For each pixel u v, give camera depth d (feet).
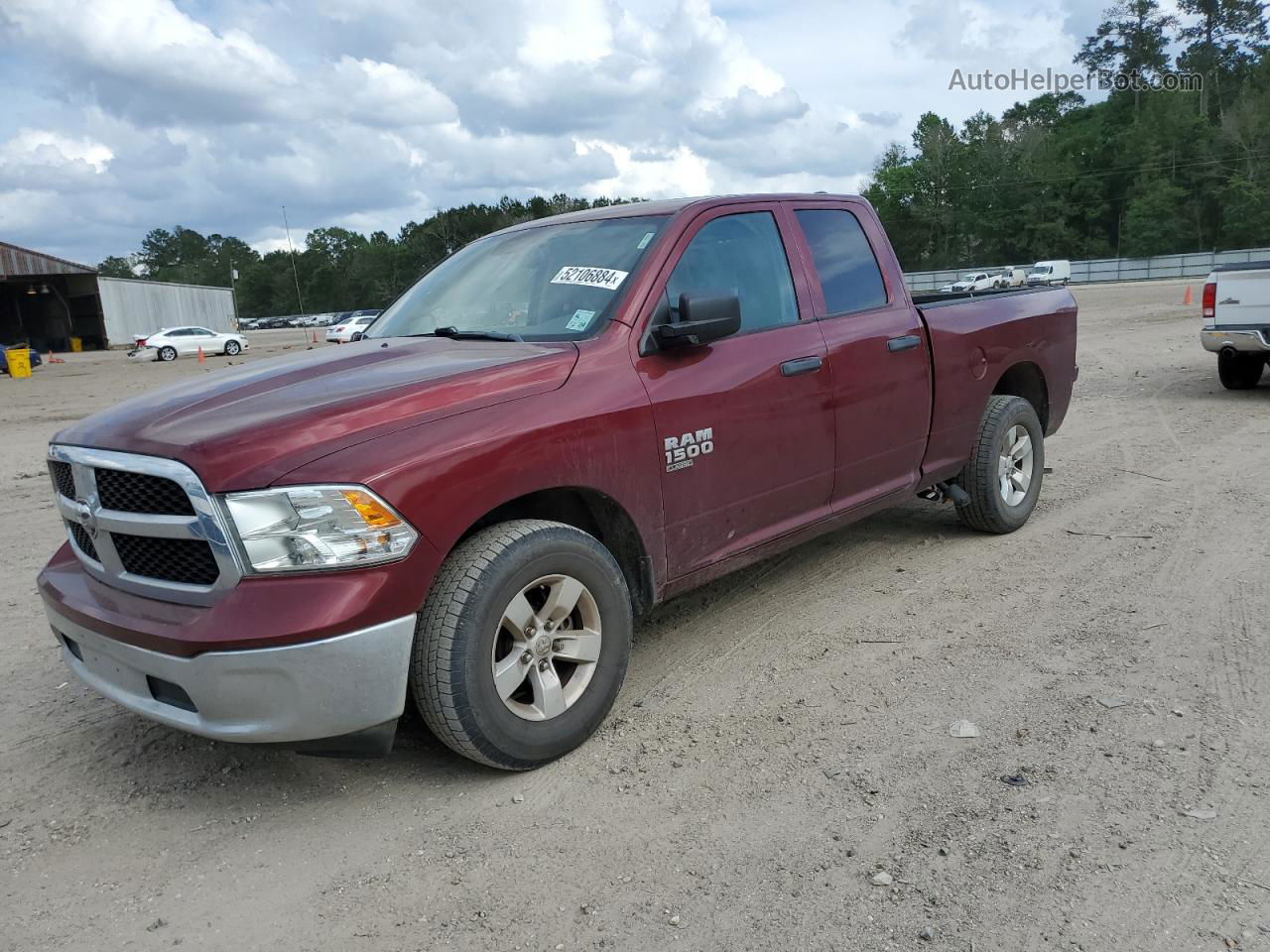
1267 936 7.32
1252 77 289.12
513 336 12.03
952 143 295.48
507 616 9.92
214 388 10.73
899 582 16.01
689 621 14.80
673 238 12.48
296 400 9.90
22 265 172.96
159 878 8.96
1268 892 7.81
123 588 9.86
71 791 10.61
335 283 455.63
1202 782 9.43
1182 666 12.10
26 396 69.56
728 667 12.97
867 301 15.15
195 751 11.42
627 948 7.63
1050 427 19.85
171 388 11.39
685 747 10.83
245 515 8.75
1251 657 12.25
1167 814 8.94
